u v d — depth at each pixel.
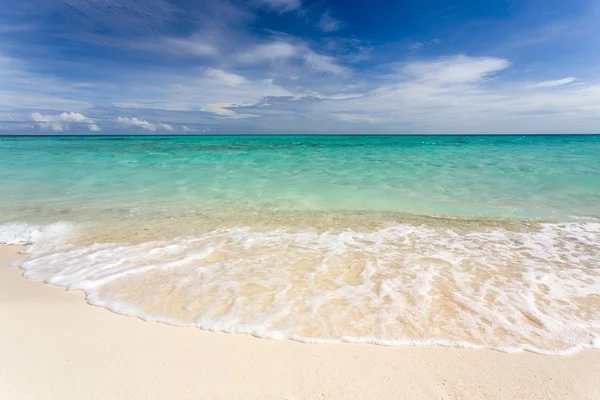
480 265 4.06
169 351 2.47
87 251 4.55
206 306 3.11
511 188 8.55
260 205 7.25
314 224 5.88
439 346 2.53
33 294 3.37
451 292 3.36
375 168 11.61
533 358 2.40
